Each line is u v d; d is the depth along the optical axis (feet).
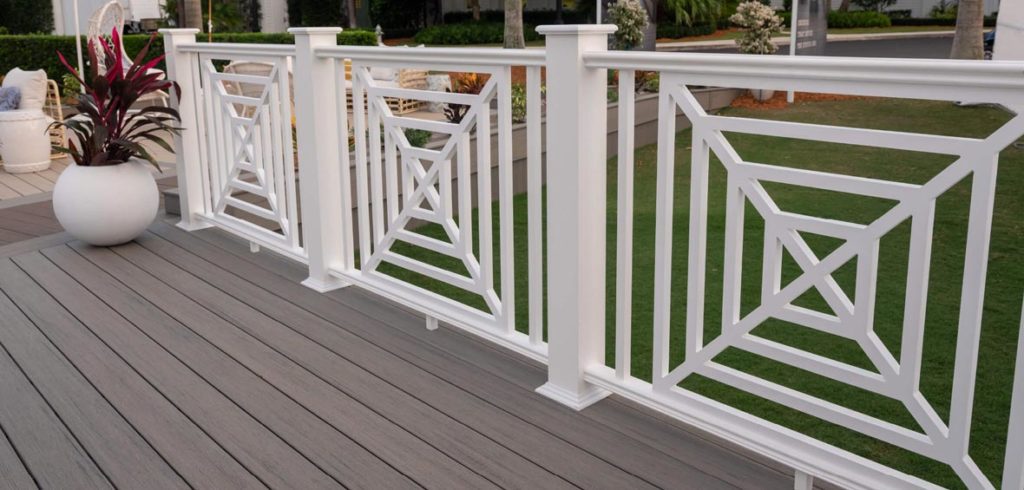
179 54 14.44
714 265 15.20
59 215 13.64
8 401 8.30
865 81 5.47
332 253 11.73
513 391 8.49
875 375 5.87
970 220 5.15
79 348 9.64
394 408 8.13
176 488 6.75
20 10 55.11
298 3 79.71
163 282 12.05
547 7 96.17
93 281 12.11
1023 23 29.91
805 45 35.04
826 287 5.99
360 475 6.92
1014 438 5.29
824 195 20.12
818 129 5.73
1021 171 21.76
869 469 6.04
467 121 8.89
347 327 10.30
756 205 6.31
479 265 9.24
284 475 6.93
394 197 10.41
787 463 6.53
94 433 7.66
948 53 51.98
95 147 13.61
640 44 35.06
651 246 16.84
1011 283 13.88
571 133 7.60
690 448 7.30
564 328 8.13
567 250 7.91
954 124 27.73
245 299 11.34
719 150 6.45
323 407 8.15
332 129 11.37
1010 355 10.96
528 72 8.07
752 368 10.80
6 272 12.57
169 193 16.16
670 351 11.50
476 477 6.87
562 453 7.23
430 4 90.02
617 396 8.36
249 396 8.40
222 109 13.83
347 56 10.48
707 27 71.51
